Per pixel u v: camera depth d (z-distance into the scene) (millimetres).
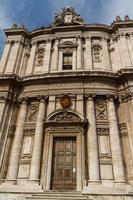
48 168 17922
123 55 23500
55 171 18234
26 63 26031
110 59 24797
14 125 21203
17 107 22359
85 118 19875
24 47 27172
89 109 20344
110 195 15609
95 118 20125
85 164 17797
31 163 18234
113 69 23641
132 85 20688
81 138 18797
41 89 22156
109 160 17969
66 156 18797
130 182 16875
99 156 18172
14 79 22719
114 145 18406
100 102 21203
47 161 18219
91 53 25047
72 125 19531
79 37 26234
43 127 20062
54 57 25094
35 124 20625
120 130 19734
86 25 26891
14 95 22672
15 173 18203
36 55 26281
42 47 26719
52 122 19734
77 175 17172
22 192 16500
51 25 28422
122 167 17406
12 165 18547
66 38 26609
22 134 20312
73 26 26969
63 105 20766
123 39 25000
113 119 19703
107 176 17203
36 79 22438
